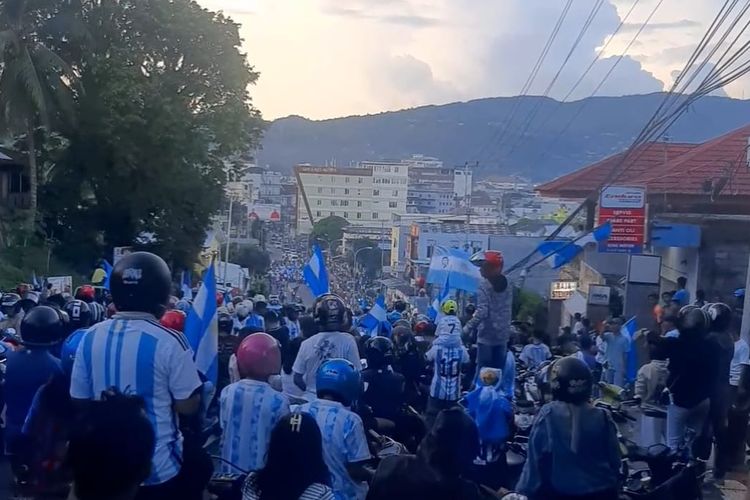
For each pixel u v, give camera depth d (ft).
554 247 88.12
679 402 30.22
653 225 79.10
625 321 56.65
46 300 45.47
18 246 116.06
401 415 30.45
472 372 43.47
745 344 36.50
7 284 102.63
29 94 106.22
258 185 618.85
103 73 116.78
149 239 131.54
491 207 338.95
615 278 101.35
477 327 38.78
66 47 118.83
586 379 19.60
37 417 23.07
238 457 20.42
